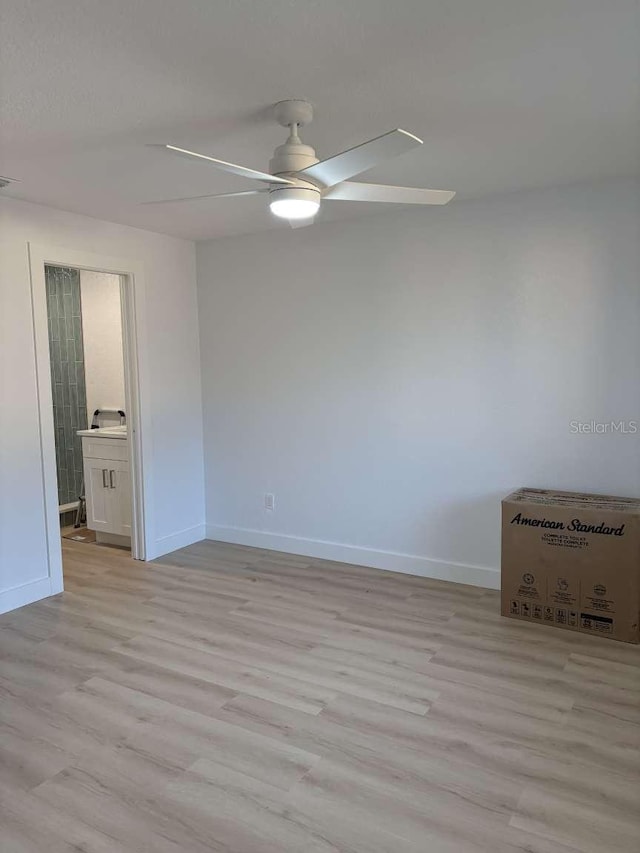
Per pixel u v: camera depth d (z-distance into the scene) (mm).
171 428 4598
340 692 2646
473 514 3836
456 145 2703
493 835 1846
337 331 4184
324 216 3979
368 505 4207
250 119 2359
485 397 3725
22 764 2188
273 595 3756
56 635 3227
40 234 3586
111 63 1916
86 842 1839
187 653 3018
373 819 1916
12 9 1600
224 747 2275
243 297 4551
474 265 3676
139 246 4238
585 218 3350
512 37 1796
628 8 1647
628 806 1958
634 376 3312
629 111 2340
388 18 1683
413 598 3678
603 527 3086
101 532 4918
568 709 2498
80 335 5539
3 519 3498
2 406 3459
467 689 2658
